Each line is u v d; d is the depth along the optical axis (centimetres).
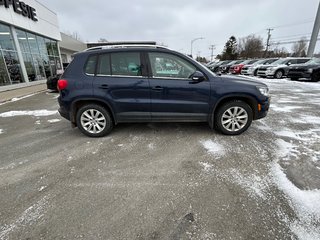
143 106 369
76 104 382
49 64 1639
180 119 380
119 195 229
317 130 413
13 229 185
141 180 257
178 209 206
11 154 336
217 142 361
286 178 252
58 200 223
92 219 196
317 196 219
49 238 175
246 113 376
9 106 714
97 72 365
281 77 1500
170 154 322
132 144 362
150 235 177
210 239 172
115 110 375
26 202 220
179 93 361
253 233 177
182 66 362
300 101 695
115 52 361
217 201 216
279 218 192
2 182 258
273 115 524
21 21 1201
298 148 333
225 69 2050
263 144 349
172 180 255
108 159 312
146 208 209
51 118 548
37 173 277
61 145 366
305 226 183
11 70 1131
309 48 2000
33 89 1120
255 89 365
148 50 360
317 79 1209
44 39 1572
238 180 251
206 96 363
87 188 243
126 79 360
